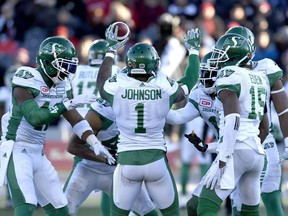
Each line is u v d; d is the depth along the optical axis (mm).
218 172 19953
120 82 20578
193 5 49688
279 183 23188
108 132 22828
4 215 31188
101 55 25469
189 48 22547
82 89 25438
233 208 21750
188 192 36375
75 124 21453
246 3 51281
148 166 20469
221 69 20281
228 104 19797
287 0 54312
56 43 21219
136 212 22781
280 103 21812
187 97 22453
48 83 21438
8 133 21469
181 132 38469
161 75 20875
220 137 20391
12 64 44531
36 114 20469
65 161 41844
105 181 23500
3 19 48312
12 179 21031
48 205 21797
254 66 21875
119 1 49531
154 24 49906
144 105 20406
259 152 20219
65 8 50438
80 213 31484
